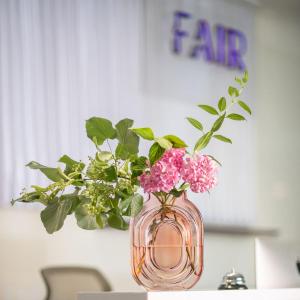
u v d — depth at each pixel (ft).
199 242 5.13
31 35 15.90
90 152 16.71
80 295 4.92
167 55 19.29
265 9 22.04
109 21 17.78
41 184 15.58
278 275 6.80
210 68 20.38
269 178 21.36
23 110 15.60
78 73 16.81
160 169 4.86
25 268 15.46
